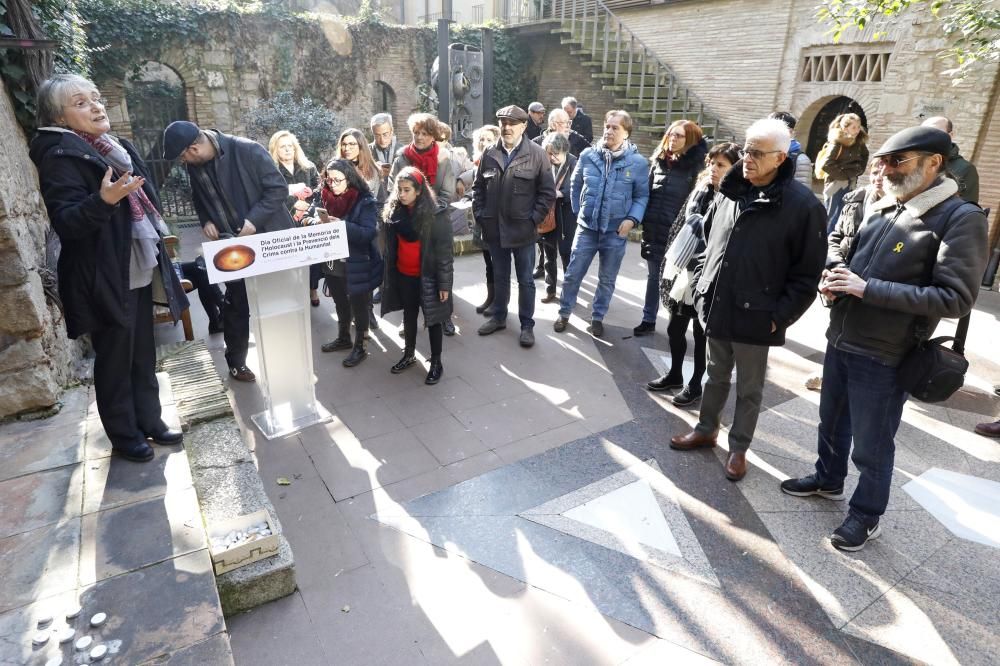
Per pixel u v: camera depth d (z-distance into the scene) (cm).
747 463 338
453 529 283
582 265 508
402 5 2100
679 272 371
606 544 274
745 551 271
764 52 988
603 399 410
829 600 244
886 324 245
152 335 282
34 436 294
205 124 1198
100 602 200
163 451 283
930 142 225
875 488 264
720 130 1084
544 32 1353
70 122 235
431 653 219
